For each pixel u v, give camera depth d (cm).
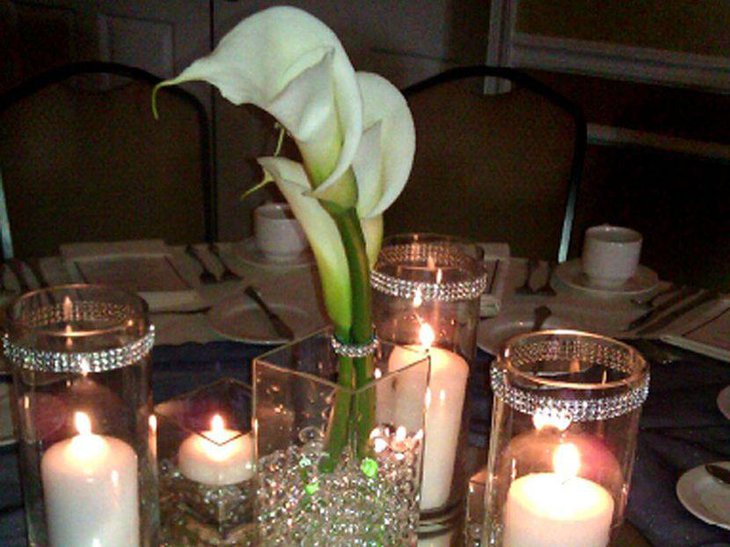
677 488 76
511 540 62
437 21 222
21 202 158
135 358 61
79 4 256
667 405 89
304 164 58
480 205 167
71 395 62
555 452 62
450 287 71
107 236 166
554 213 161
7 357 61
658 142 214
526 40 223
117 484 62
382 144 62
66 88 159
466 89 164
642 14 207
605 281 117
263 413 62
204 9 244
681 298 115
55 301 66
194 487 66
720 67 200
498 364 61
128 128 163
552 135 159
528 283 117
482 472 75
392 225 171
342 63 54
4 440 79
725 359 98
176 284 112
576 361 65
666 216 219
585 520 60
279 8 54
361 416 61
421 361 62
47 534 65
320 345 66
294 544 65
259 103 53
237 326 103
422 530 73
